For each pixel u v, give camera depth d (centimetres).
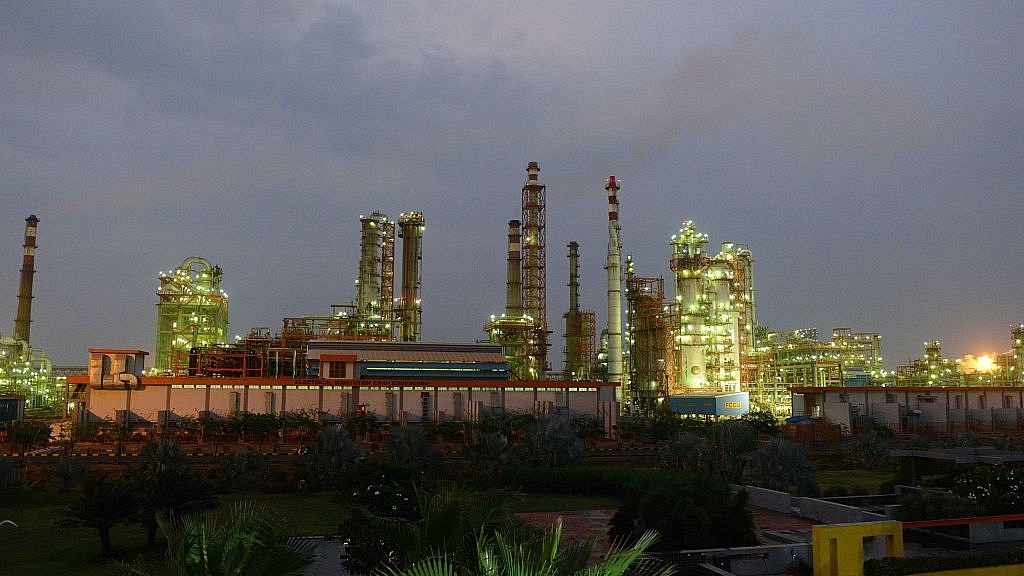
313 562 1502
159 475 3884
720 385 15725
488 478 6275
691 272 16350
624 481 5547
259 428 9162
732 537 3262
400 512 2966
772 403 16675
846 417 12638
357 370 12306
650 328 16475
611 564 1173
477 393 12238
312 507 5272
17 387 17588
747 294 18962
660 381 16100
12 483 5775
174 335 15500
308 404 11469
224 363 12912
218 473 6325
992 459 4372
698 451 6112
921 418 14012
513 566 1152
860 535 2508
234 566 1320
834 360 17238
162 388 10919
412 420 11794
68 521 3647
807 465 5422
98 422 9944
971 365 19575
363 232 17500
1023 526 3606
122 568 1498
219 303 16188
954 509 3544
